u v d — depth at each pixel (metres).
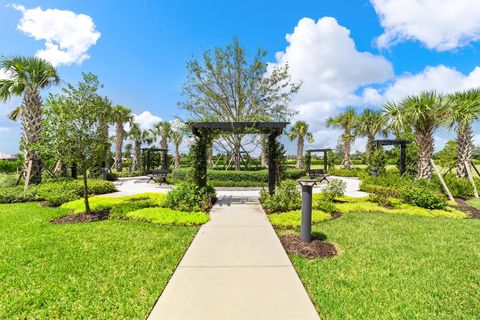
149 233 4.60
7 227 4.98
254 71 14.66
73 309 2.31
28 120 9.84
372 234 4.59
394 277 2.96
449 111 8.56
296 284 2.74
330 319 2.19
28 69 9.73
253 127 7.42
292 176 14.03
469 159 9.73
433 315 2.26
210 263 3.29
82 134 5.46
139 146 24.22
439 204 6.69
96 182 10.49
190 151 7.79
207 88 14.81
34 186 9.21
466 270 3.16
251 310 2.25
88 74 5.44
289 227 5.11
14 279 2.84
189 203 6.61
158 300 2.43
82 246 3.91
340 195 8.19
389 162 18.73
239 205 7.50
